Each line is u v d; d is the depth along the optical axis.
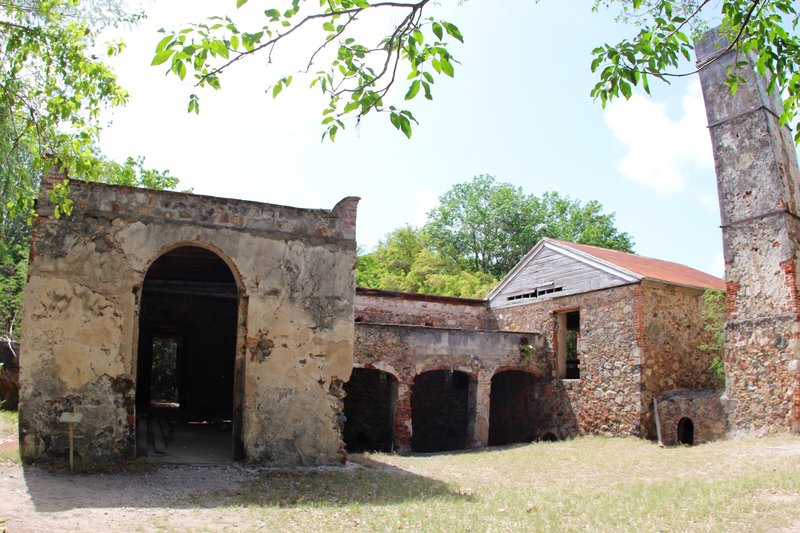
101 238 10.69
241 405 11.29
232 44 4.49
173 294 19.11
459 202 46.16
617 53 5.26
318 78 4.91
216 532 7.02
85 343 10.35
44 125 6.95
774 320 14.32
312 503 8.73
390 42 4.62
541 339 20.86
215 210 11.52
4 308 21.33
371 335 17.88
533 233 44.06
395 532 7.27
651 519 7.88
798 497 8.59
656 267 21.20
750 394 14.66
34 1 6.99
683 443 16.66
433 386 22.17
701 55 16.31
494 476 12.67
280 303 11.69
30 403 9.98
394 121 4.67
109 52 7.36
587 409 18.91
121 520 7.28
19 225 22.55
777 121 15.44
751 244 14.95
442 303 23.62
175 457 11.54
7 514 7.12
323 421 11.66
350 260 12.36
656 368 17.70
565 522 7.83
